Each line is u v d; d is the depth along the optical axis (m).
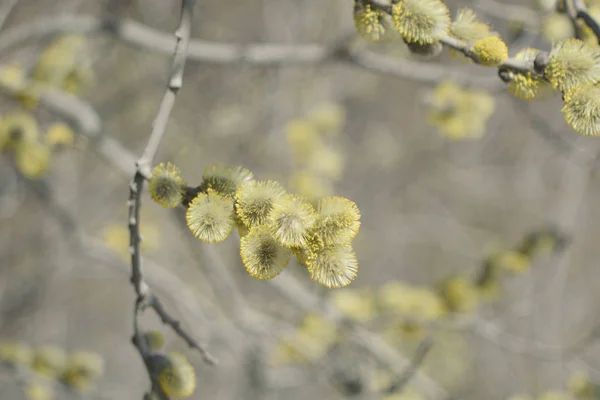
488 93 4.08
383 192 9.78
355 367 4.43
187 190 1.86
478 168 10.00
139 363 8.26
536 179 9.59
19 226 7.55
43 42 4.73
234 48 4.32
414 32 1.93
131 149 7.77
